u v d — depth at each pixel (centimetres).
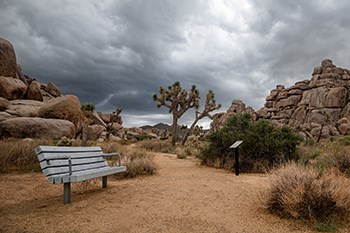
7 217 345
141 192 494
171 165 966
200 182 598
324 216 328
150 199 442
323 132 4894
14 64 3034
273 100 7450
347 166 721
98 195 470
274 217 347
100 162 578
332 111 5722
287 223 324
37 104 2692
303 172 401
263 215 356
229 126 1055
